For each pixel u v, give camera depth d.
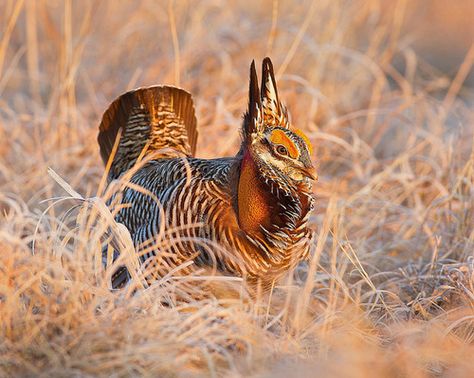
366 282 11.75
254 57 18.42
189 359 9.25
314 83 17.59
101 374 8.73
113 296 9.58
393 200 14.41
